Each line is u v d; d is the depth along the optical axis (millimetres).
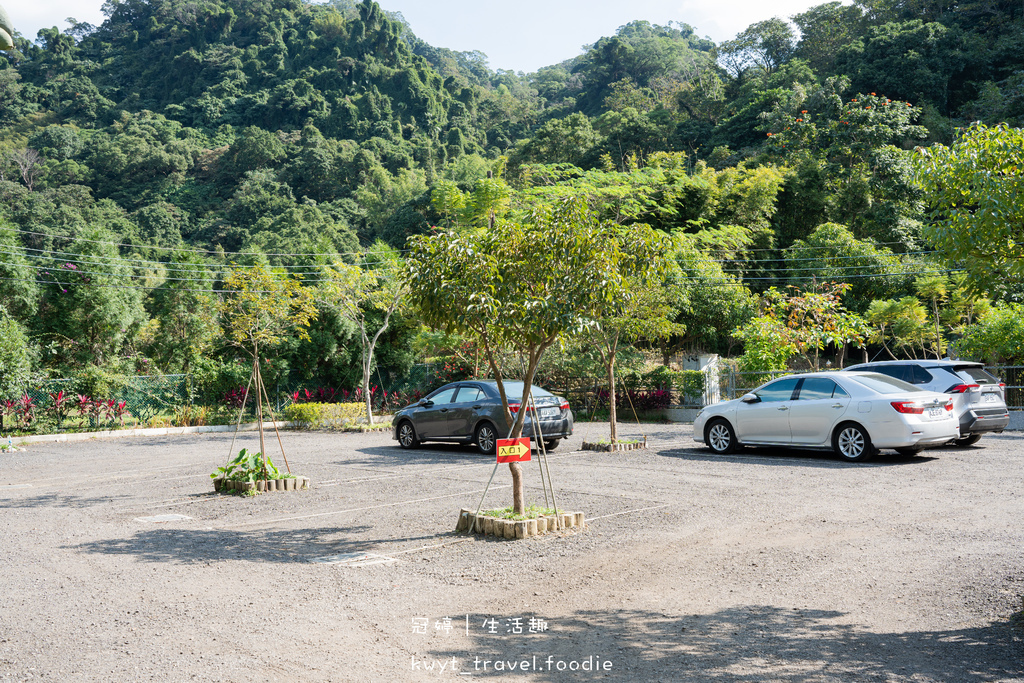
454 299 7539
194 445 19375
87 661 4391
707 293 32031
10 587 6055
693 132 69625
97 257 26297
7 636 4859
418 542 7453
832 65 73188
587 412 25562
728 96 82625
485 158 128875
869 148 44625
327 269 24500
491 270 7559
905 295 33344
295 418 24297
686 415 24406
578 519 7996
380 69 148125
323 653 4512
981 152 6074
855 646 4520
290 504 9766
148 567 6633
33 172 104812
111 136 122250
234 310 22062
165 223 91312
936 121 54375
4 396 20938
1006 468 11156
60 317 25125
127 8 178000
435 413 16234
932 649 4445
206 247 89875
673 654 4453
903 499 8953
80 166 108250
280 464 14359
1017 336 18859
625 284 8297
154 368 27594
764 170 42281
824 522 7844
